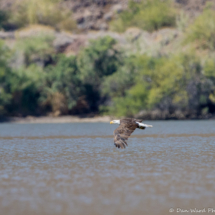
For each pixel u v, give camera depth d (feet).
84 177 63.16
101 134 152.25
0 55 274.57
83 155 87.92
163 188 55.67
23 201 50.21
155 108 258.98
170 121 246.47
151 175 64.08
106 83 268.82
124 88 272.51
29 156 86.99
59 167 72.23
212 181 59.47
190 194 52.60
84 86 272.51
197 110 261.24
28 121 257.96
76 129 184.75
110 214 45.47
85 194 53.11
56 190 55.21
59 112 265.54
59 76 264.52
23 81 266.16
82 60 280.92
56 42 325.62
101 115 269.03
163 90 255.70
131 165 73.67
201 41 322.34
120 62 285.02
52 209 47.19
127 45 325.01
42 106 268.21
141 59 264.31
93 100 276.21
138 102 256.93
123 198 51.21
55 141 123.34
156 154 88.63
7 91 267.59
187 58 260.62
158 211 46.42
